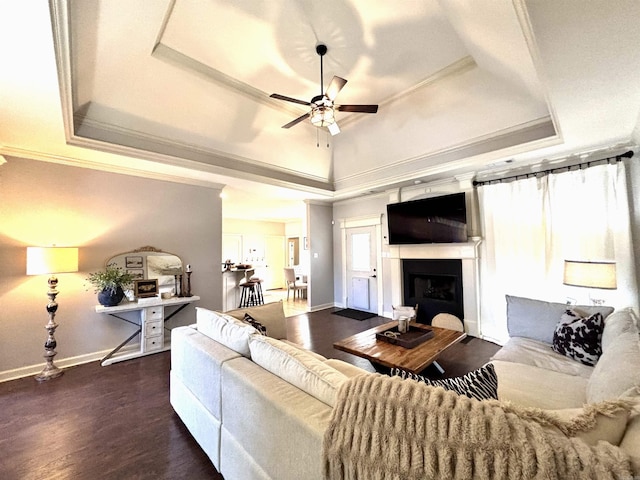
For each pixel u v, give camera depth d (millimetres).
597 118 2396
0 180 2920
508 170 3838
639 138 2689
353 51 2705
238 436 1400
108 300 3291
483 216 4066
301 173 5070
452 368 3074
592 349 2100
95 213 3494
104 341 3504
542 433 708
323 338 4172
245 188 4957
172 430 2057
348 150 4758
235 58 2768
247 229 10008
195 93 3100
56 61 1670
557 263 3373
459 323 3430
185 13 2256
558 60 1638
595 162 3121
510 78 2691
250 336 1679
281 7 2223
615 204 3004
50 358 2992
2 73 1748
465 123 3496
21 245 3020
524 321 2736
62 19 1479
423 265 4746
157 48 2566
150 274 3893
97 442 1922
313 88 3260
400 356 2363
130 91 2830
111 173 3619
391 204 4977
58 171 3244
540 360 2191
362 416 893
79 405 2387
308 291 6020
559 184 3357
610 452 653
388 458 793
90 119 2902
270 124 3857
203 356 1765
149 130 3279
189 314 4320
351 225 6121
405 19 2342
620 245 2973
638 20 1330
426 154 4125
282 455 1123
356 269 6078
